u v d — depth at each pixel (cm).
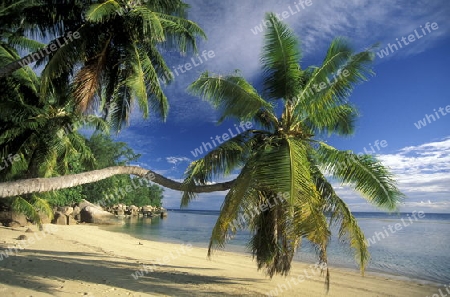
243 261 1753
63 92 1212
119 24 1102
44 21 1104
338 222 939
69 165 3122
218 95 977
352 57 945
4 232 2125
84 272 1103
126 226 4606
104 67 1136
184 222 6644
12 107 1569
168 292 954
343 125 1155
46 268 1096
